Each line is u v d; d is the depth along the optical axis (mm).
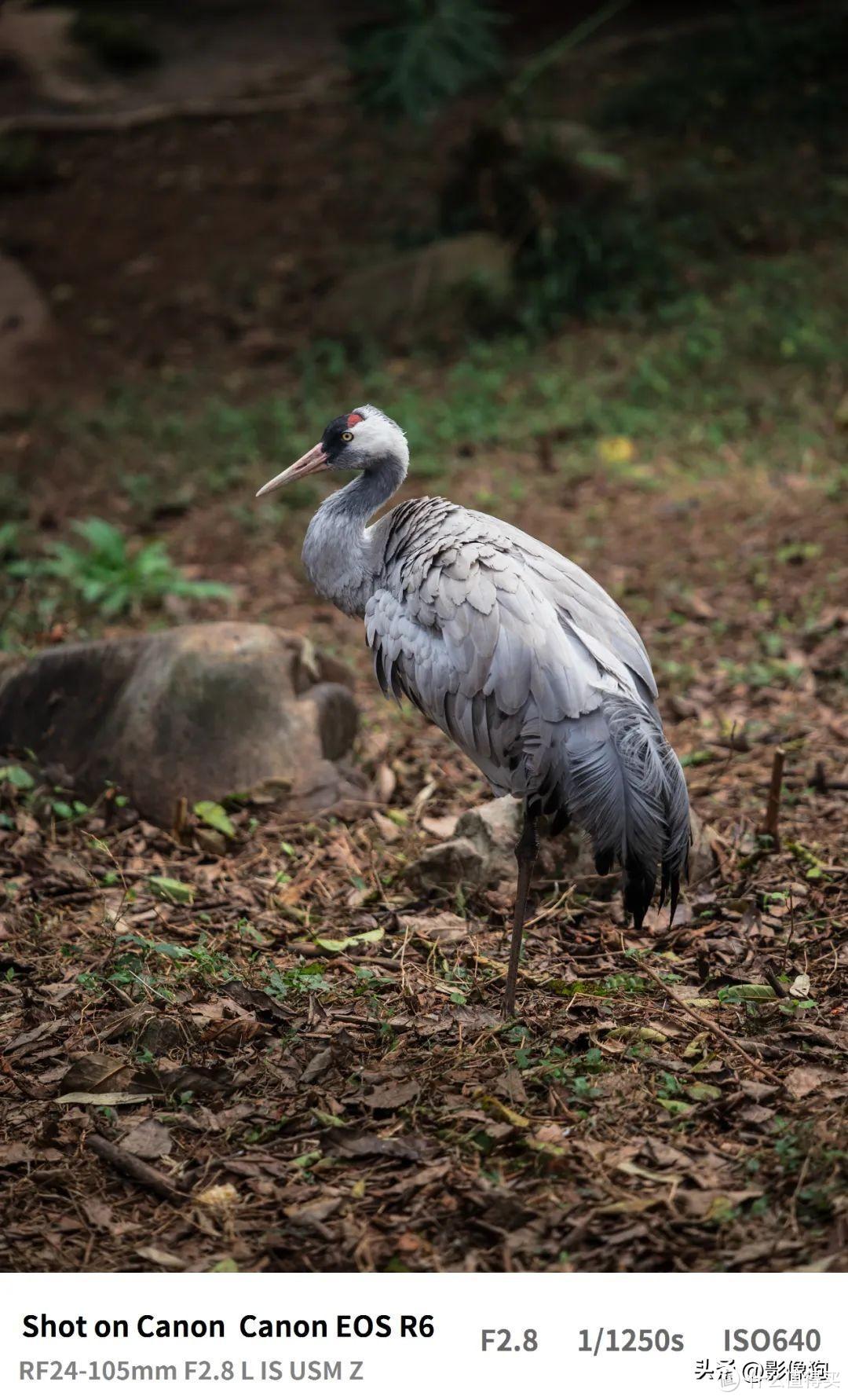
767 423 13914
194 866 7293
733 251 17203
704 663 9898
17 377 17594
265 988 5824
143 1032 5477
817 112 19422
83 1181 4684
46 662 8492
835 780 7887
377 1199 4520
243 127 23375
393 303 17453
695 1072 5102
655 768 5312
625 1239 4254
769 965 5996
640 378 15016
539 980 5961
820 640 9906
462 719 5688
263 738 7926
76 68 25469
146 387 16906
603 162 17562
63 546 12148
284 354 17500
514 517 12664
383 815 7801
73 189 22141
